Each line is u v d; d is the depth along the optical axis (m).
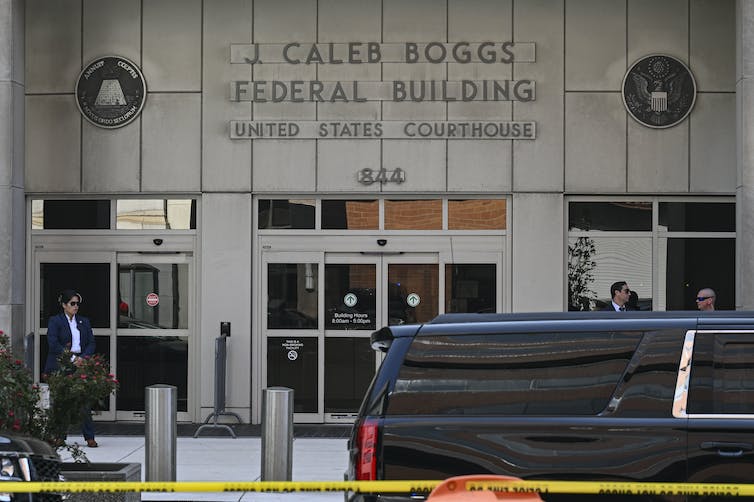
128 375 18.70
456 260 18.47
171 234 18.66
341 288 18.53
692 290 18.47
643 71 18.42
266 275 18.55
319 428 18.08
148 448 12.63
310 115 18.45
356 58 18.45
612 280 18.47
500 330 7.38
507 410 7.18
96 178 18.56
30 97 18.61
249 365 18.36
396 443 7.12
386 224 18.55
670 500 7.04
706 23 18.42
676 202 18.55
